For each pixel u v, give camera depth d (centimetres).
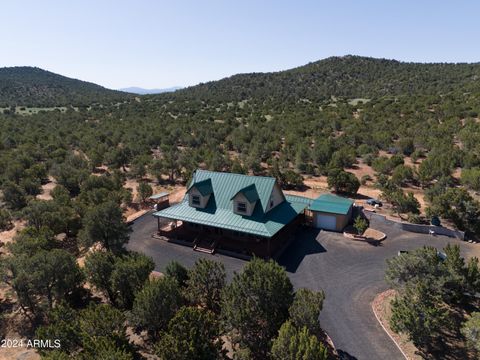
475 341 1608
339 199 3734
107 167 6469
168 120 10825
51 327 1695
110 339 1596
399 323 1811
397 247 3075
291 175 4825
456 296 2139
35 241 2647
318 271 2697
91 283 2217
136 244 3238
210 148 7119
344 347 1869
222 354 1677
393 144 6688
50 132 9019
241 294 1808
